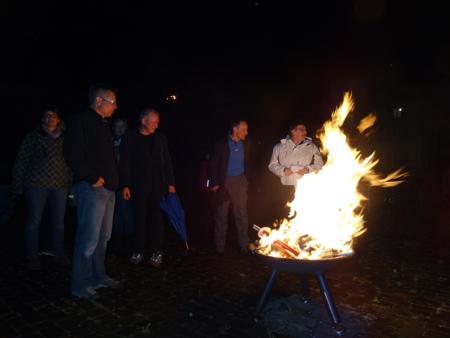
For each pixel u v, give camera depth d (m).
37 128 4.54
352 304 3.82
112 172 3.84
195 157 13.48
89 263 3.91
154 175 4.81
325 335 3.19
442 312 3.65
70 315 3.48
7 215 7.21
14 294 3.92
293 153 5.08
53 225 4.73
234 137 5.39
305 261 3.10
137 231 4.91
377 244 6.12
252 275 4.65
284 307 3.70
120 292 4.03
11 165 9.48
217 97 13.70
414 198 10.28
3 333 3.14
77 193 3.79
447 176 10.01
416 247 5.94
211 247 5.91
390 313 3.62
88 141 3.67
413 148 14.05
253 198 10.52
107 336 3.12
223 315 3.54
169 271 4.75
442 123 13.74
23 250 5.50
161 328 3.27
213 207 5.51
